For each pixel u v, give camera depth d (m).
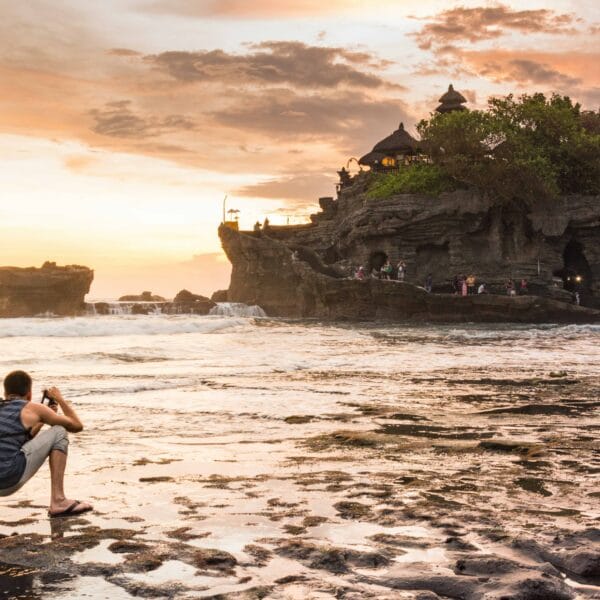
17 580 4.19
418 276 70.12
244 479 6.91
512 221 68.81
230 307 77.88
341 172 95.12
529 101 72.44
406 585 4.14
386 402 12.70
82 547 4.80
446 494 6.32
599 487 6.65
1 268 82.69
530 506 5.91
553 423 10.61
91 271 87.69
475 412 11.62
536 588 3.94
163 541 4.93
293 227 92.38
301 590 4.02
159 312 83.00
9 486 5.48
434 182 70.38
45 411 5.67
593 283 68.38
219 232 83.31
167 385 14.58
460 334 39.56
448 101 85.25
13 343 28.14
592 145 69.56
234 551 4.72
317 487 6.57
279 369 18.45
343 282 64.88
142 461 7.76
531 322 56.62
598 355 24.66
